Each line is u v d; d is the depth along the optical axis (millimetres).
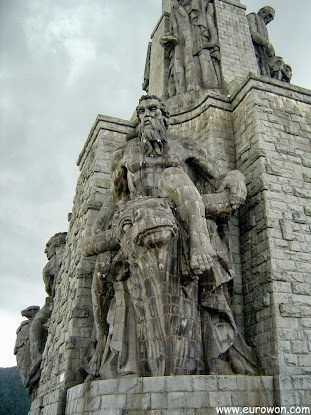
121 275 8688
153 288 7781
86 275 11055
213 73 14578
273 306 8641
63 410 9203
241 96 12086
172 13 16453
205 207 8820
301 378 7852
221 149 11766
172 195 8328
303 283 9148
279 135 11109
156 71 16656
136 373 7652
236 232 10531
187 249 7801
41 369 14289
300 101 12070
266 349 8508
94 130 14281
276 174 10398
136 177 9297
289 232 9664
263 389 7547
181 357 7418
